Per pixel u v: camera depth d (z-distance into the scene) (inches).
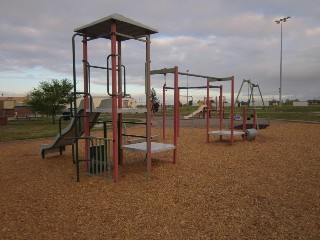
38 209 145.7
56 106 836.0
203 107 1162.6
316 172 212.5
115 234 116.6
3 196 167.3
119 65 237.0
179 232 117.7
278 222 126.6
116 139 191.9
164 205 148.0
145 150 213.8
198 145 359.3
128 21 188.1
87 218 133.1
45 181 199.3
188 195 163.2
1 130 651.5
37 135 522.0
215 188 175.9
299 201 152.5
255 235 114.7
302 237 112.7
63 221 130.3
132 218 132.1
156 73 256.4
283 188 175.2
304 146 334.3
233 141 393.7
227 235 114.9
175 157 246.1
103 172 216.1
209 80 388.5
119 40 235.8
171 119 1008.9
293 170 219.5
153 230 119.8
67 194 169.0
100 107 224.4
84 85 210.5
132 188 177.9
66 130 255.0
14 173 224.2
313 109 1583.4
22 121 1080.2
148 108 203.3
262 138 420.5
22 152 329.1
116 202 153.4
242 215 134.6
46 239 113.5
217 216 133.6
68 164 257.8
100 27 198.4
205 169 225.1
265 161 253.4
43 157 288.8
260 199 155.9
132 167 237.0
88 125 214.4
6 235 117.0
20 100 2716.5
